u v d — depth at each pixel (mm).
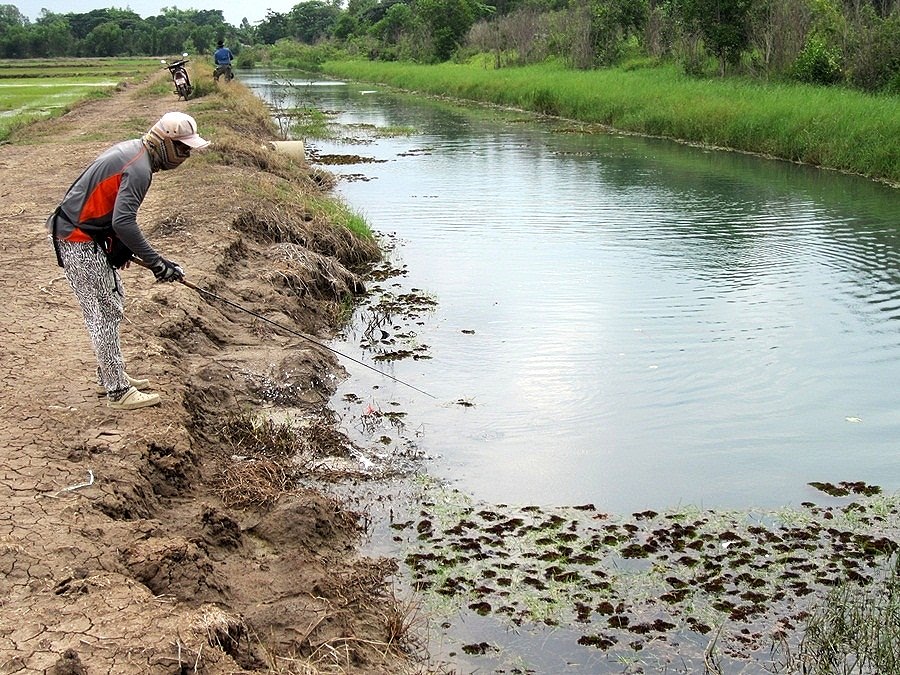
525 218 16188
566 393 8492
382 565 5777
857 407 8180
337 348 9703
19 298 8820
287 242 12203
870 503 6582
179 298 9086
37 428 6023
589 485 6844
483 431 7715
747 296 11406
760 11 32750
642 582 5660
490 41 61562
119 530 4988
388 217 16375
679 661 4973
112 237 5992
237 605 4949
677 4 40125
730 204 17328
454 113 38406
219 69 34500
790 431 7727
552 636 5176
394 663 4836
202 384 7738
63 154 18500
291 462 7023
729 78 32594
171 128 5848
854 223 15531
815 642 5051
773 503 6586
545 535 6168
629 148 25844
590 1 47875
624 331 10156
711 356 9383
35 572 4492
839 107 23125
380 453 7316
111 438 6016
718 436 7641
